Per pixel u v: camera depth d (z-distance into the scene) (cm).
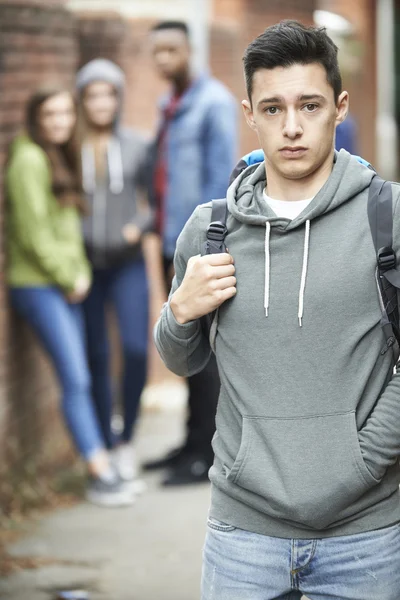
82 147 899
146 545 765
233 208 407
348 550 398
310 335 390
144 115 1154
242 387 400
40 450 929
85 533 789
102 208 896
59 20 962
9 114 872
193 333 419
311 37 388
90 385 919
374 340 393
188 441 914
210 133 887
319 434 390
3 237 859
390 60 2233
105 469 859
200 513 833
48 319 855
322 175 404
